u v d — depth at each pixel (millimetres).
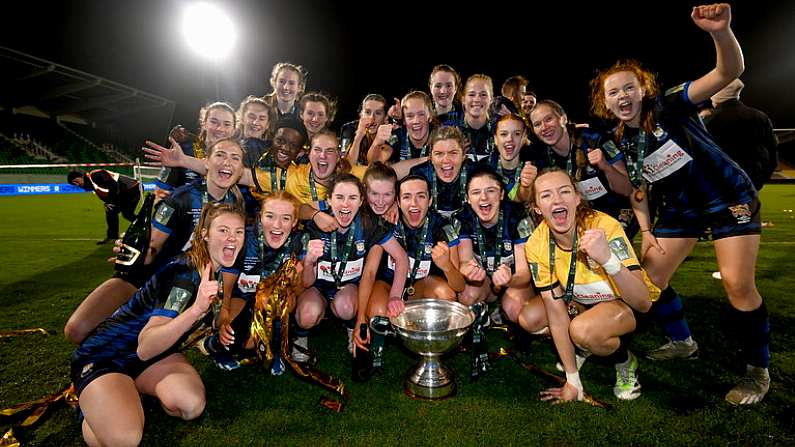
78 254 6859
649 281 2711
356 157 4656
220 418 2559
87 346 2375
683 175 2877
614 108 2988
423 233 3480
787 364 3045
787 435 2305
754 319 2629
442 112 4863
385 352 3482
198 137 4367
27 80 26797
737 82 3668
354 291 3461
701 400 2660
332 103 4871
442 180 3654
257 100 4457
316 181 3842
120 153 33562
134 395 2305
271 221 3023
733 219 2682
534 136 4035
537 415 2533
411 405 2672
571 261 2666
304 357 3256
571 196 2572
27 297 4703
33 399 2762
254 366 3221
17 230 9250
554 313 2750
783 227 8695
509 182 3906
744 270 2629
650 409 2570
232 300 3316
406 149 4531
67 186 20312
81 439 2398
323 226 3326
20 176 20031
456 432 2379
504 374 3076
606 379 2971
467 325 2857
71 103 31625
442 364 3006
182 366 2549
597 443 2273
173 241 3297
